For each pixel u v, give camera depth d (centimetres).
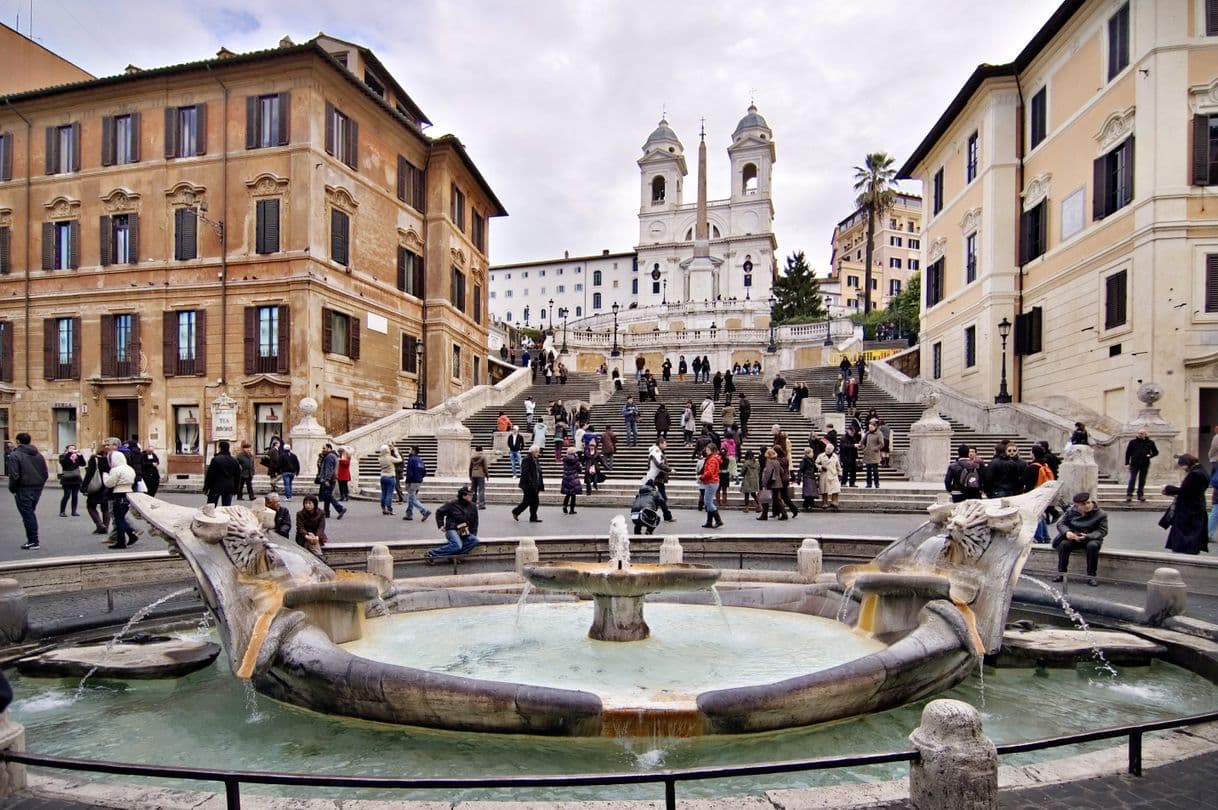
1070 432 2247
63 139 3175
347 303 3100
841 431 2628
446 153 3788
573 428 2881
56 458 3147
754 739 553
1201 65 2184
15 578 981
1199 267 2167
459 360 4059
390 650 746
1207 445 2181
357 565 1221
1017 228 3012
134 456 1866
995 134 3028
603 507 1984
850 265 11175
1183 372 2161
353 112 3177
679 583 760
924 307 3875
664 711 532
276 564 745
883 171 6756
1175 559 1059
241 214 2934
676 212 10612
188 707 637
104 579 1062
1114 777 423
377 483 2373
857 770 519
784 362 5531
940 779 352
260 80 2933
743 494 1866
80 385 3114
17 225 3222
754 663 704
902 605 790
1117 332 2347
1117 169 2392
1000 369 3019
